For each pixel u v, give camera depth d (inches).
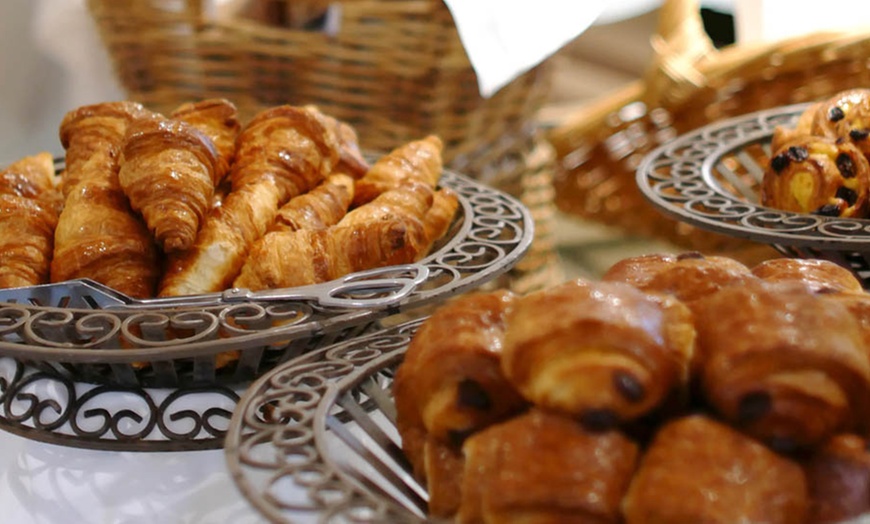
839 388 23.5
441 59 55.6
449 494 25.2
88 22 68.5
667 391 23.8
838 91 60.8
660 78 63.7
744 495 22.5
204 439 30.4
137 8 57.4
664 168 43.8
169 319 29.7
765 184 39.2
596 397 23.4
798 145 38.3
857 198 36.8
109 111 39.1
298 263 33.8
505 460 23.6
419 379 25.6
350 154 40.8
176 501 30.0
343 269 34.1
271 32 56.8
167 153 34.6
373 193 39.1
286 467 24.0
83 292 31.8
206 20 57.5
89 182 35.3
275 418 25.6
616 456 23.4
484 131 62.6
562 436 23.6
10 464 31.0
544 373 23.8
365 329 33.6
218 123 39.6
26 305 30.4
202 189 34.4
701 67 63.2
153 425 30.5
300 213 36.1
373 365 27.8
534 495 22.9
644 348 23.6
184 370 32.2
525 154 68.4
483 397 25.0
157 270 34.5
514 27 55.0
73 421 30.7
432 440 25.9
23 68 65.6
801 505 23.0
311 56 57.4
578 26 58.3
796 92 61.8
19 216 35.1
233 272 34.2
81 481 30.5
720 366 23.7
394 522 22.7
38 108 67.4
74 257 33.4
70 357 28.2
